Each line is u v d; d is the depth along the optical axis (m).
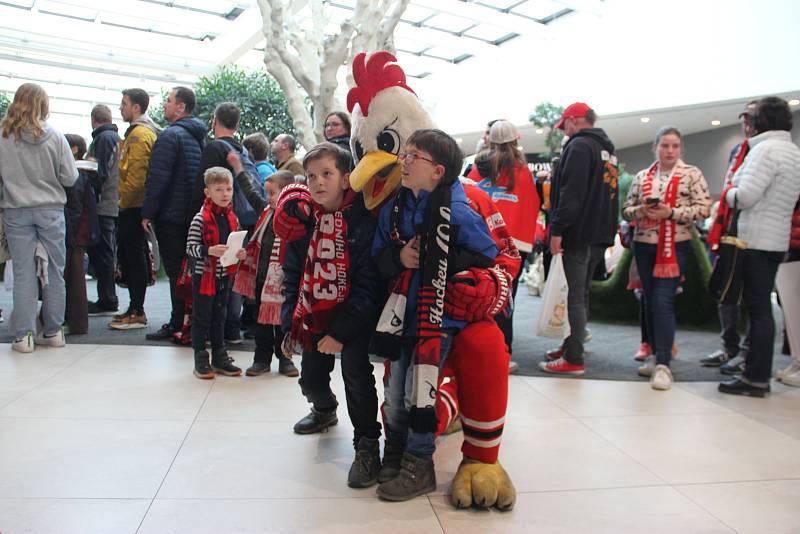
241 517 1.82
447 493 2.05
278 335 3.40
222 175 3.27
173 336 4.14
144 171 4.37
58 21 11.30
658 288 3.62
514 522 1.86
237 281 3.38
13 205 3.67
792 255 3.63
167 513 1.83
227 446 2.38
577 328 3.73
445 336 1.93
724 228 3.51
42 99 3.68
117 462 2.19
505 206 3.44
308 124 5.51
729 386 3.38
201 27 11.54
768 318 3.34
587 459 2.38
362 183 1.90
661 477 2.23
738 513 1.96
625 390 3.42
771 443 2.61
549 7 12.89
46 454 2.23
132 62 12.46
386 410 2.12
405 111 1.99
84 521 1.76
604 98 12.99
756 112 3.44
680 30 11.67
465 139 16.92
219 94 8.04
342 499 1.97
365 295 2.01
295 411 2.83
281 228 2.18
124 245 4.52
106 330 4.49
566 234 3.71
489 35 14.43
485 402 1.95
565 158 3.67
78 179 4.17
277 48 5.24
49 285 3.83
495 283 1.90
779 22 10.18
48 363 3.50
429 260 1.82
